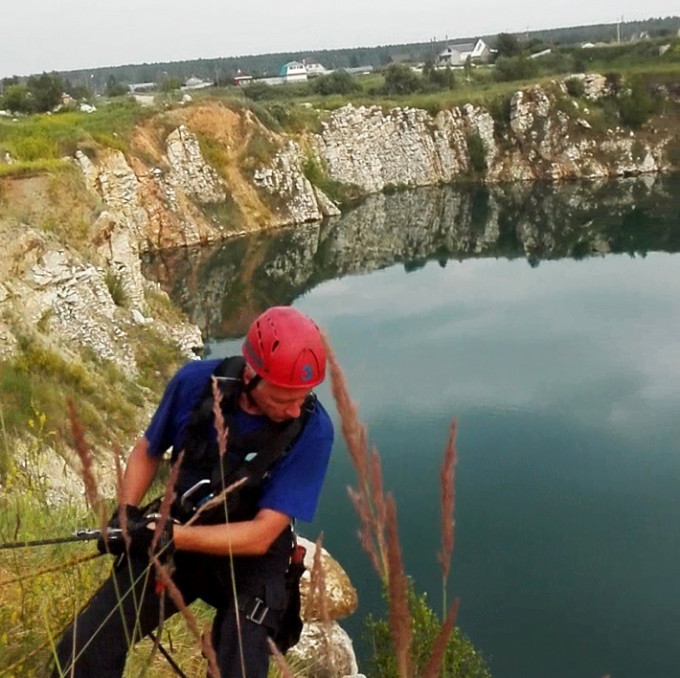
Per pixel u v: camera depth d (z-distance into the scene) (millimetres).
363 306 37094
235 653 2834
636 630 13242
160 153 49281
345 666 5246
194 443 2848
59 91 62062
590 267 43219
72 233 23641
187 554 2969
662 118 76688
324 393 22016
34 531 4066
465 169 74625
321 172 64062
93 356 19141
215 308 36469
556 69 87688
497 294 38438
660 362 26359
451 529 1485
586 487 17984
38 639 3365
